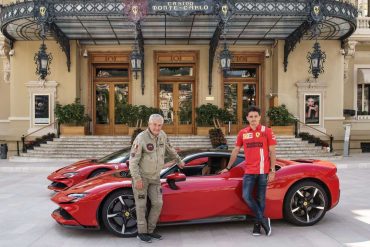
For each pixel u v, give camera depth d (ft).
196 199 19.52
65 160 54.75
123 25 58.70
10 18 54.70
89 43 67.97
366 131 72.43
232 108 71.00
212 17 55.98
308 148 58.54
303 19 56.65
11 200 29.14
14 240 19.01
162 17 55.72
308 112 66.64
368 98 75.46
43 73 55.72
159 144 18.20
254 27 60.49
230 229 20.54
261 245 17.89
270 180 19.20
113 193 19.16
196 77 69.36
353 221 22.15
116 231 19.10
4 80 70.54
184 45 69.21
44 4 51.88
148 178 18.10
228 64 55.52
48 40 65.41
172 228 20.75
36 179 40.22
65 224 19.29
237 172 20.59
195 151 21.88
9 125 67.72
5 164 51.39
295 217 20.72
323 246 17.74
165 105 70.38
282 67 66.74
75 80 65.62
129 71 69.56
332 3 54.03
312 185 20.90
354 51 72.02
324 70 67.56
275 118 62.39
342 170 47.88
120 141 59.57
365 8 72.59
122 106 64.54
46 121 64.85
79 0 52.16
